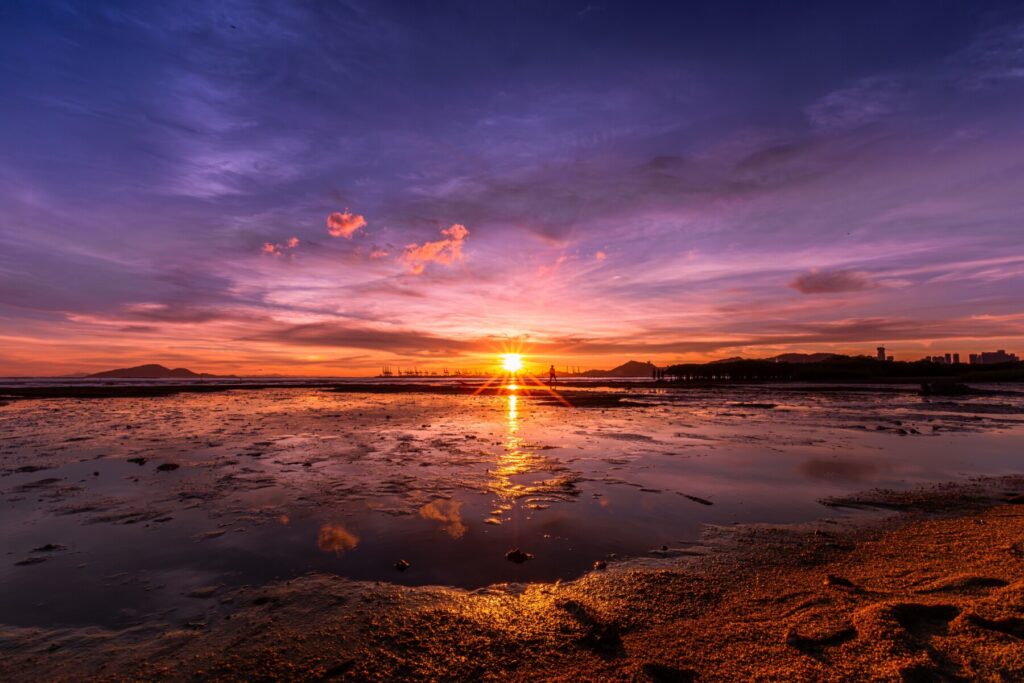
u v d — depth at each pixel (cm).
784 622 366
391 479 858
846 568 473
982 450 1151
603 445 1234
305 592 434
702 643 341
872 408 2359
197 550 532
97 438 1345
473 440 1324
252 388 4953
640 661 321
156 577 466
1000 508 675
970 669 288
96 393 3788
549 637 358
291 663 329
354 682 308
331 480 848
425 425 1691
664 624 372
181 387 5219
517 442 1288
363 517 646
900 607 361
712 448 1189
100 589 441
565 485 819
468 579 460
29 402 2884
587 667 318
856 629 344
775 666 307
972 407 2369
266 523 621
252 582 455
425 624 378
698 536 579
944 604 366
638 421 1831
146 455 1081
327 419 1891
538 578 462
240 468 945
